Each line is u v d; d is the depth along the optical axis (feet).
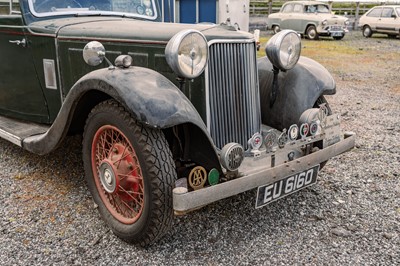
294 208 9.91
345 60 36.24
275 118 10.36
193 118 7.50
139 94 7.27
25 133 10.77
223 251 8.15
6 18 11.37
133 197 8.06
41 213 9.49
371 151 13.98
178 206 7.14
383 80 27.94
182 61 7.52
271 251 8.16
